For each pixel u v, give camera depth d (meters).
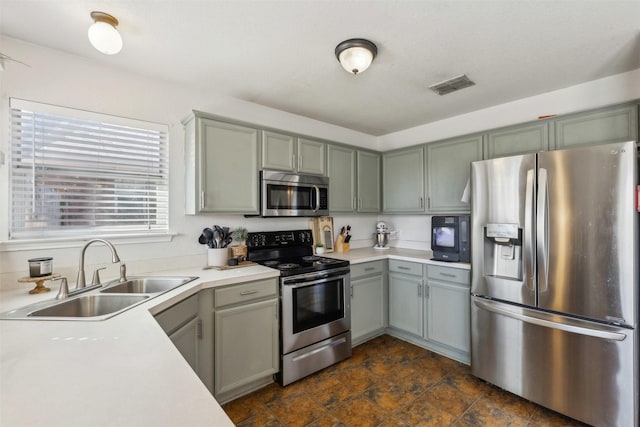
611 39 1.76
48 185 1.90
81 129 2.00
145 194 2.25
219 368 1.95
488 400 2.05
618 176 1.63
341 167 3.14
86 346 0.98
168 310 1.54
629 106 2.01
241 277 2.04
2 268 1.74
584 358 1.75
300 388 2.20
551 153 1.85
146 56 1.96
